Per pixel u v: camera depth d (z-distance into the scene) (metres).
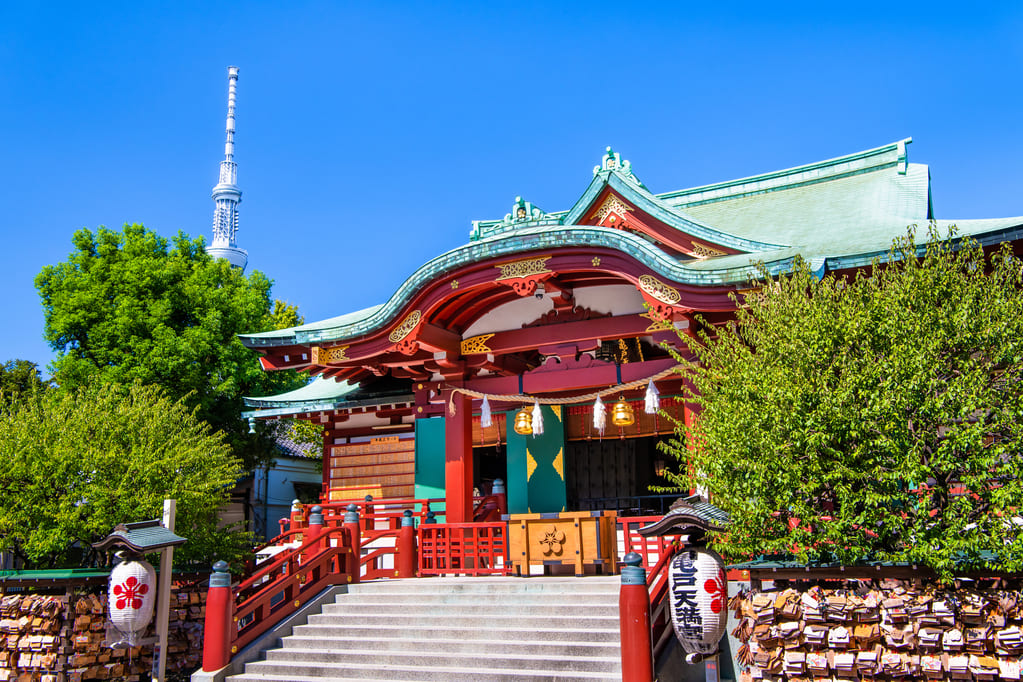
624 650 9.77
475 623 12.25
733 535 9.16
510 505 18.53
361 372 20.19
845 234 15.34
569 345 16.25
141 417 15.68
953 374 8.94
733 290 13.02
